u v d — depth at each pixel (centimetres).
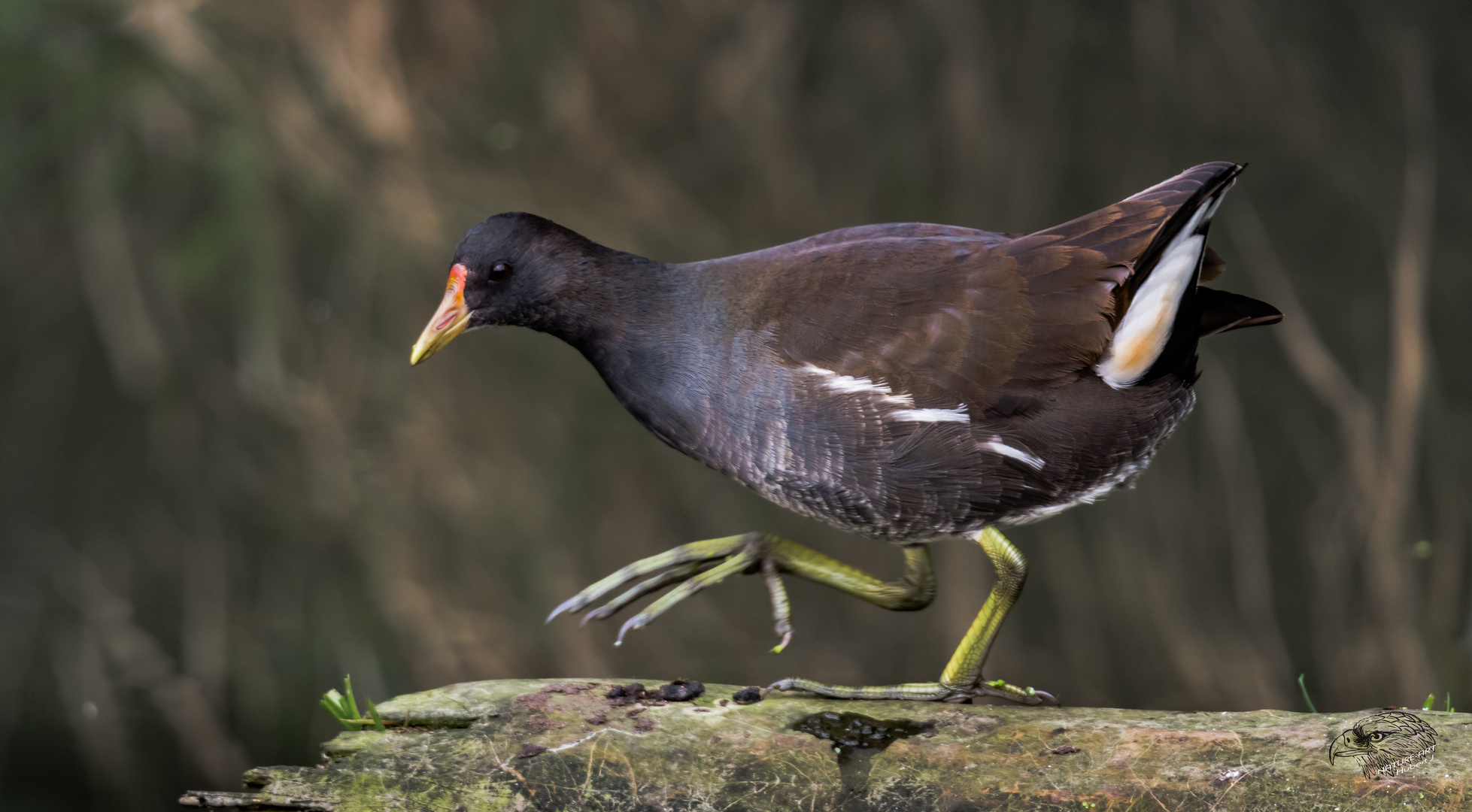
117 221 1170
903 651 1248
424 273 1194
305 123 1141
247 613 1173
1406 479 1259
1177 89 1355
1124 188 1341
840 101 1323
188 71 1112
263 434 1205
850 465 420
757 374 424
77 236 1205
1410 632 1235
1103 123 1352
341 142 1154
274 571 1193
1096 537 1319
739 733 394
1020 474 418
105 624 1153
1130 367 414
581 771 375
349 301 1198
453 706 413
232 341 1220
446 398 1197
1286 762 352
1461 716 367
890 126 1312
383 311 1198
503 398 1219
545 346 1231
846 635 1247
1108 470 425
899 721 400
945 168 1315
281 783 375
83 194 1171
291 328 1169
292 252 1181
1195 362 444
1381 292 1348
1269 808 337
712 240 1251
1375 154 1358
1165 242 405
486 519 1178
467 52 1220
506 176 1206
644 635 1210
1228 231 1340
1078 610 1288
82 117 1119
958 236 454
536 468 1210
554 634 1173
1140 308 410
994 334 411
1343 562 1283
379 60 1140
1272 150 1362
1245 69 1358
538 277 441
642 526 1231
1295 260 1362
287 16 1131
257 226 1115
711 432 435
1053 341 411
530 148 1226
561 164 1230
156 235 1208
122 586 1198
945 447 414
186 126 1158
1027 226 1304
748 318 428
